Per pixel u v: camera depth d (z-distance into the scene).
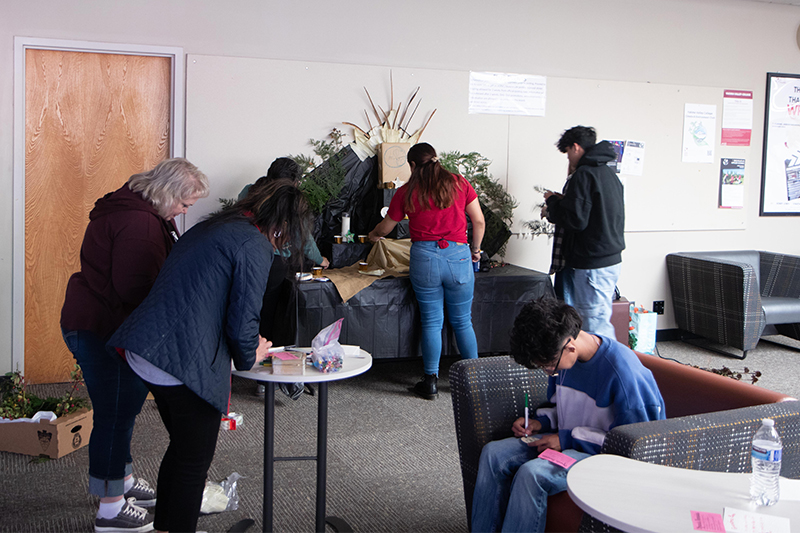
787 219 5.40
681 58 4.92
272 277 3.01
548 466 1.69
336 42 4.15
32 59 3.74
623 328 4.18
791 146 5.31
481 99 4.46
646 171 4.93
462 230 3.51
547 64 4.60
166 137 3.98
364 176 4.25
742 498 1.29
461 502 2.46
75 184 3.87
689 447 1.54
